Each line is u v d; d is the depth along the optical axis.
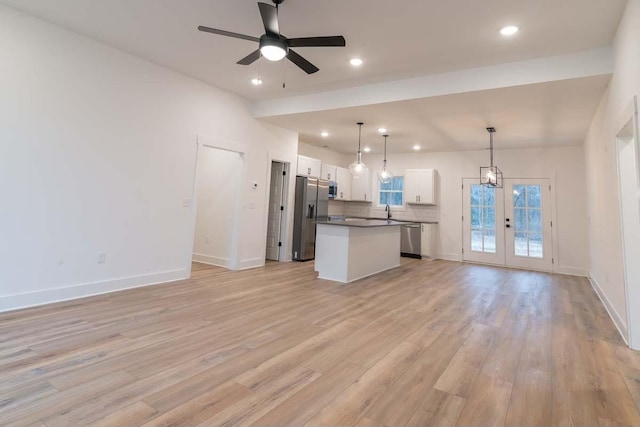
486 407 1.83
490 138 6.21
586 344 2.78
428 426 1.65
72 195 3.49
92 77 3.61
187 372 2.11
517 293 4.60
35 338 2.51
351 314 3.42
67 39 3.40
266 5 2.32
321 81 4.50
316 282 4.81
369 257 5.52
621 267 3.08
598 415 1.78
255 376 2.09
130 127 3.97
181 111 4.53
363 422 1.67
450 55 3.58
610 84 3.38
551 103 4.21
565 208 6.61
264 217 5.99
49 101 3.29
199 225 6.11
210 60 4.05
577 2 2.62
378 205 8.96
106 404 1.73
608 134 3.61
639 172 2.40
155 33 3.44
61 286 3.43
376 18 2.95
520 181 7.08
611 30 2.99
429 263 7.09
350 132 6.41
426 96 4.15
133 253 4.06
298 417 1.69
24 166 3.14
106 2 2.91
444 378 2.15
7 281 3.07
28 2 2.96
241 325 2.98
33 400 1.73
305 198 6.66
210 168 5.98
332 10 2.84
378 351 2.54
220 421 1.63
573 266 6.43
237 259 5.51
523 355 2.54
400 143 7.27
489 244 7.36
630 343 2.71
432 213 8.13
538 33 3.08
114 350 2.37
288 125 6.07
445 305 3.87
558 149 6.76
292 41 2.63
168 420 1.62
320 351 2.50
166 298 3.72
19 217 3.12
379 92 4.48
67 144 3.43
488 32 3.10
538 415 1.77
